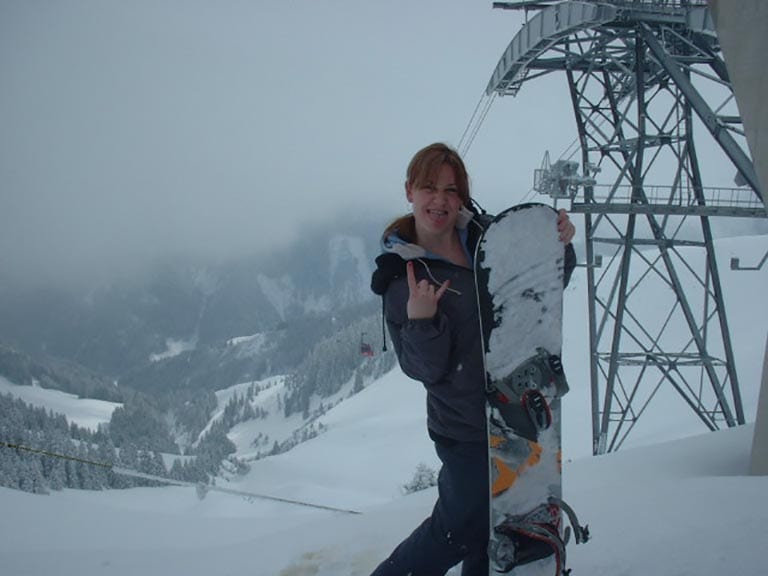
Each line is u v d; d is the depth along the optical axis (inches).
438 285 78.5
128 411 5221.5
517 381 76.4
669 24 510.3
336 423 4591.5
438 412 80.4
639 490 137.8
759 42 199.2
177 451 4859.7
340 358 6712.6
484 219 83.7
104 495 2819.9
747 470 232.2
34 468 2388.0
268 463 3821.4
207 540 319.0
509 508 75.0
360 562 115.0
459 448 79.4
